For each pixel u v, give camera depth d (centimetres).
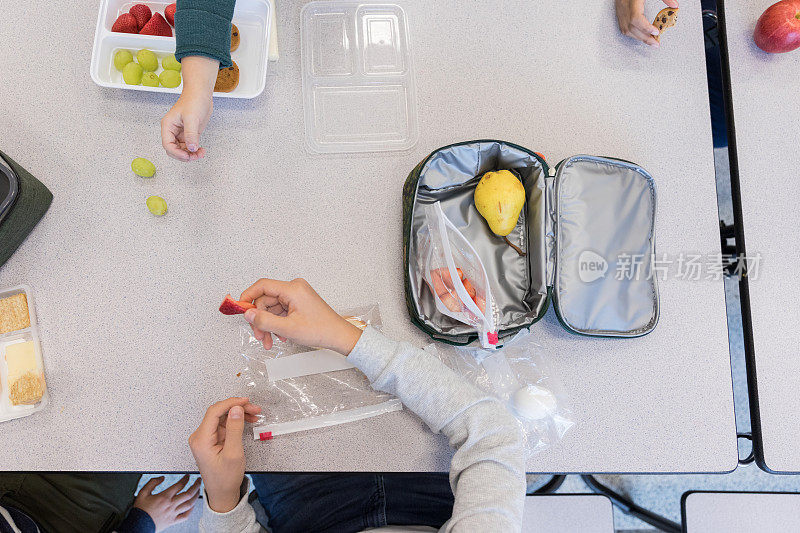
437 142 96
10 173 80
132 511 120
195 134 82
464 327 85
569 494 107
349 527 105
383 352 81
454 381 82
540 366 90
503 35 99
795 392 91
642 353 91
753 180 96
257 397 87
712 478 143
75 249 89
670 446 89
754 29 99
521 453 80
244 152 93
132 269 89
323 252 92
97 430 85
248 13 95
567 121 98
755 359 92
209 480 80
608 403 89
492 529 73
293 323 80
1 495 111
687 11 101
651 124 98
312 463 86
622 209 89
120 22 90
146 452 85
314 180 93
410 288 85
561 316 86
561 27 99
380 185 94
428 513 106
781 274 94
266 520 126
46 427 85
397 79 97
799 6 92
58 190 90
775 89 98
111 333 88
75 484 115
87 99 93
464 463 79
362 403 87
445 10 99
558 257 86
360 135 95
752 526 107
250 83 95
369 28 98
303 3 98
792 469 90
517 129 97
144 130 93
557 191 86
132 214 90
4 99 92
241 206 92
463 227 91
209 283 90
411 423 87
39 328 87
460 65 98
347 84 96
